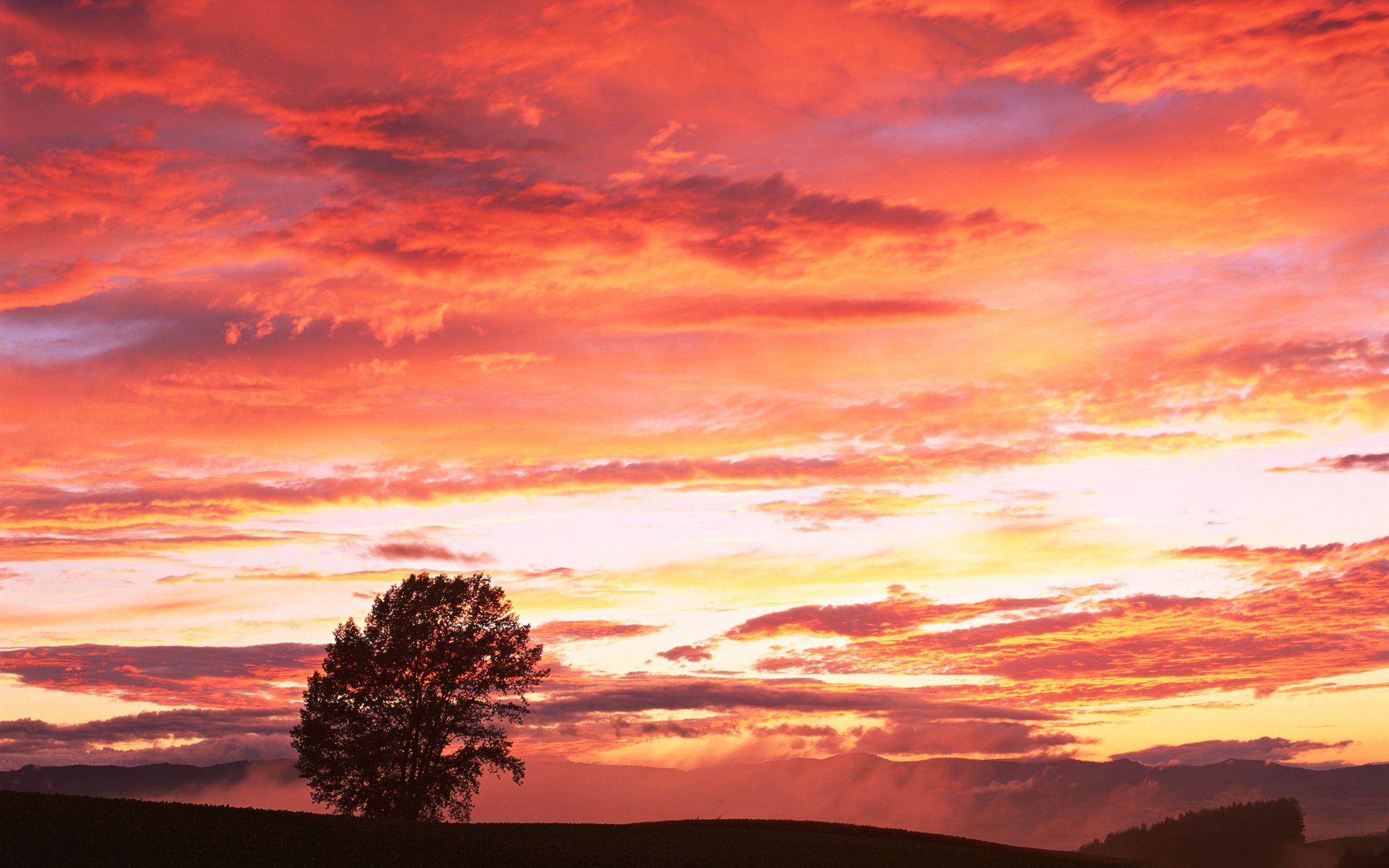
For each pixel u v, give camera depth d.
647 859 44.03
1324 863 176.75
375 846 42.56
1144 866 55.66
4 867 36.00
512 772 62.31
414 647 61.25
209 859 38.81
